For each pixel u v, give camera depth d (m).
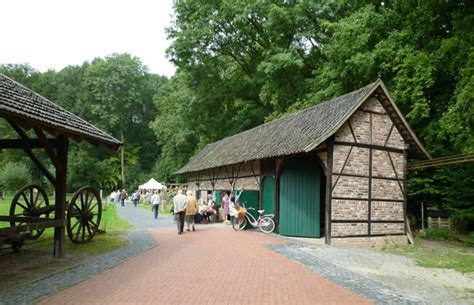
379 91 16.30
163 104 56.25
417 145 17.38
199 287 7.84
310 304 6.95
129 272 9.10
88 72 67.88
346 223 15.52
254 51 36.66
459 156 15.65
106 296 7.13
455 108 15.57
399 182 16.97
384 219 16.42
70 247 12.59
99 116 66.12
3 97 8.57
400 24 22.77
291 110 28.70
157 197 25.02
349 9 27.56
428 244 17.05
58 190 10.95
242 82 38.38
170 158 53.34
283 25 30.88
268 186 19.05
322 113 17.92
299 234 16.94
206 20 33.75
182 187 42.66
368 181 16.16
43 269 9.30
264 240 15.02
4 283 7.97
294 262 10.73
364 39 21.92
